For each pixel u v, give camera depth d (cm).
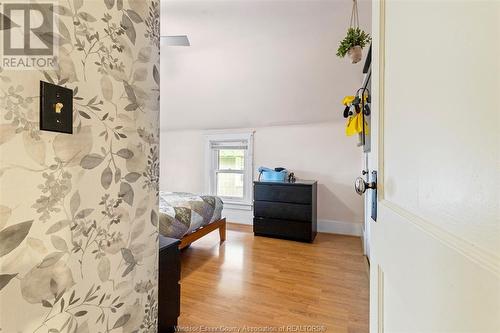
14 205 49
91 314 64
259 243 329
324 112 364
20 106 49
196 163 473
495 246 28
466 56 33
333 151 382
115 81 70
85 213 62
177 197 303
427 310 42
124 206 74
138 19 78
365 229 283
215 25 246
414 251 48
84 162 62
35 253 52
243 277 233
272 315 176
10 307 49
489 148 29
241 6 218
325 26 245
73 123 59
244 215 435
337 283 222
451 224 36
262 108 381
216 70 331
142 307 81
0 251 47
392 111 63
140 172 80
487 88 29
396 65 60
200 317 174
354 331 160
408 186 52
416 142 48
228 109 398
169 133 492
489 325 28
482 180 30
